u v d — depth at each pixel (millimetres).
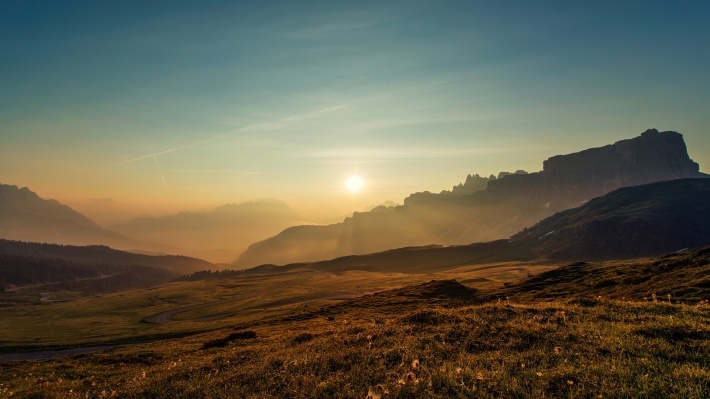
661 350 12562
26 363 57125
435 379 11586
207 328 115250
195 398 14094
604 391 9719
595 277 80062
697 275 48562
